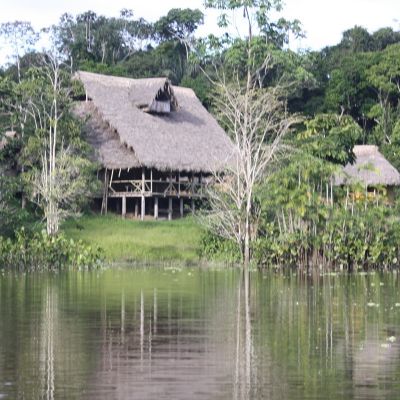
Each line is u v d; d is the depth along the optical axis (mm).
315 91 97000
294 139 67500
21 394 21922
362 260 53438
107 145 70938
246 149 60750
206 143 74438
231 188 60219
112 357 25703
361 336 28844
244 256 58156
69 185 63125
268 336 28844
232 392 22141
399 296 38938
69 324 30875
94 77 74312
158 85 74125
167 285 43312
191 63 92625
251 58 80312
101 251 55750
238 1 81875
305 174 55625
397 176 78062
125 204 70750
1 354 26016
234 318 32406
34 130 66500
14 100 68250
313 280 46438
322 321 31750
